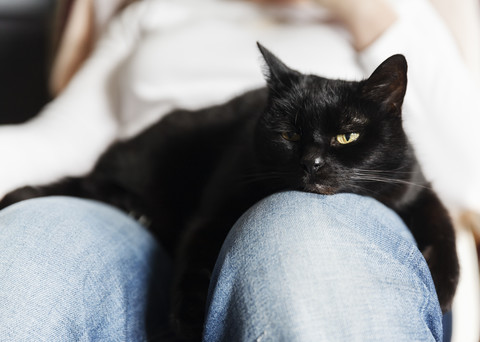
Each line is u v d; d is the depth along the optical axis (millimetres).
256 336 610
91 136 1570
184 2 1631
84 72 1657
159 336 901
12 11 2014
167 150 1296
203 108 1358
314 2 1468
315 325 598
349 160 946
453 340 1247
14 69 2061
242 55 1450
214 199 1093
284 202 776
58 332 735
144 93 1506
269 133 1021
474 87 1400
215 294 699
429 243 957
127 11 1745
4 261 766
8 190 1242
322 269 645
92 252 859
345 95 960
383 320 612
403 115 1254
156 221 1260
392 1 1433
